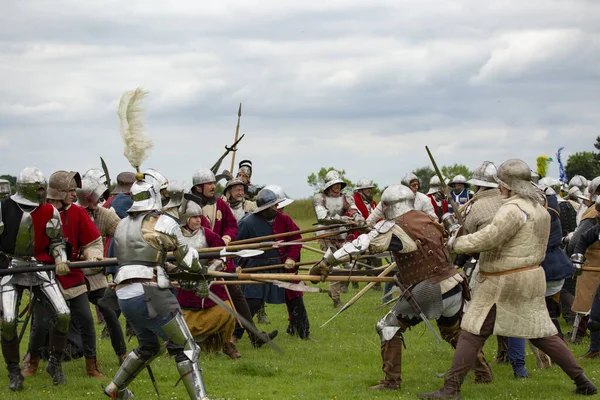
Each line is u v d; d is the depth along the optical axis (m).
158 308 6.77
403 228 7.33
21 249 7.70
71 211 8.27
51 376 8.26
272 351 9.84
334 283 13.87
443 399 7.26
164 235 6.77
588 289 9.91
